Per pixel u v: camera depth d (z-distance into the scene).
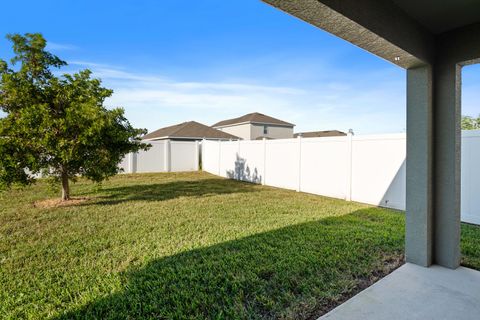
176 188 10.95
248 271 3.35
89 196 8.93
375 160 7.67
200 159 19.44
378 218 6.10
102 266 3.59
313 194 9.61
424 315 2.46
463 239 4.56
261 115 33.38
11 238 4.70
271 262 3.61
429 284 3.02
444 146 3.40
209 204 7.75
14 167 6.57
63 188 8.02
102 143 7.38
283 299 2.73
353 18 2.24
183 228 5.33
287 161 10.85
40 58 7.24
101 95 7.74
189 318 2.45
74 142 6.90
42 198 8.50
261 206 7.51
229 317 2.47
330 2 2.05
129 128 8.28
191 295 2.83
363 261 3.62
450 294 2.81
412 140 3.52
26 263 3.70
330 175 9.03
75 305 2.68
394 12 2.72
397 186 7.12
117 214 6.47
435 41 3.40
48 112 6.71
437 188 3.49
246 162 13.41
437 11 2.84
